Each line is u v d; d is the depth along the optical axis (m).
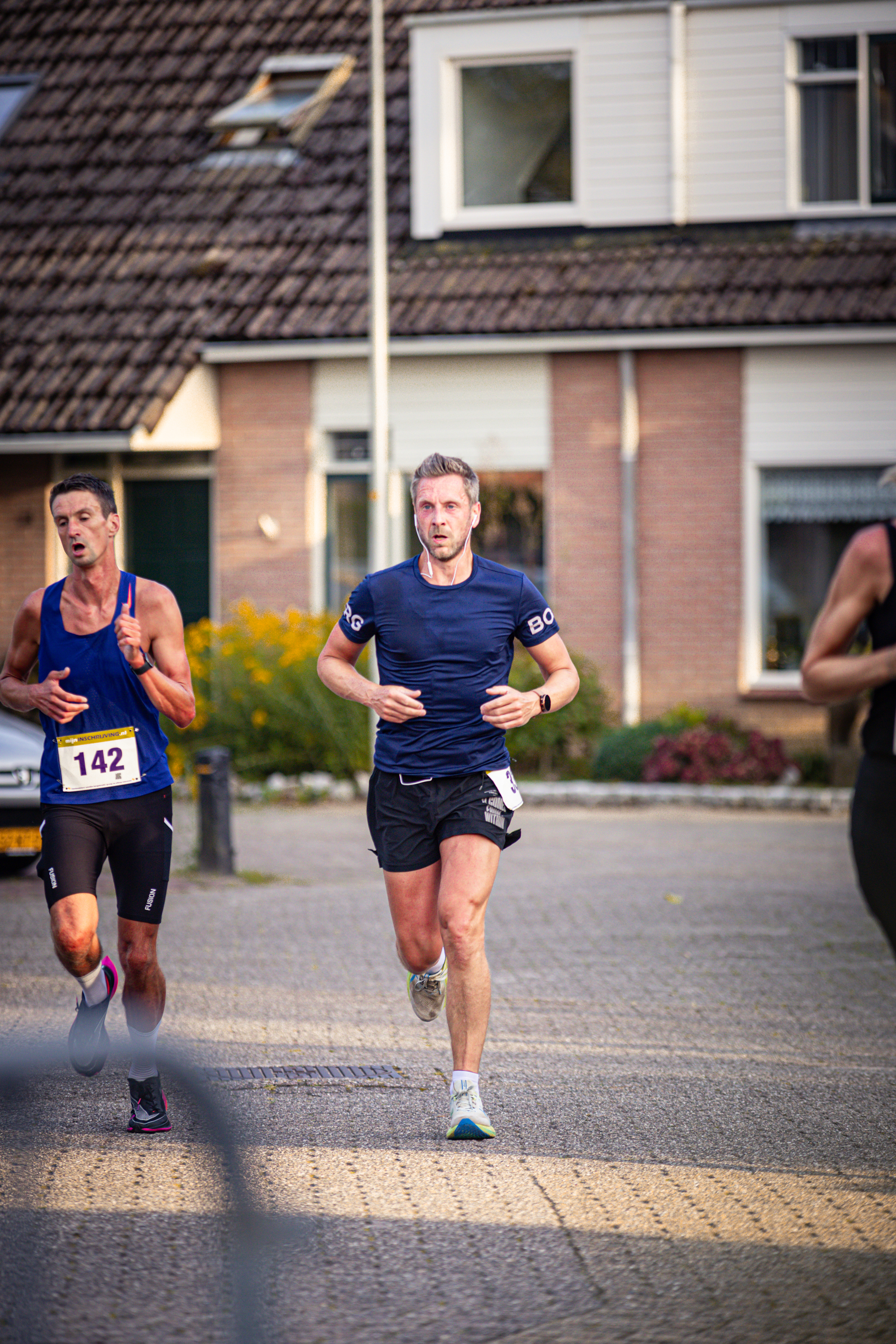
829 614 13.24
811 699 13.33
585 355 47.72
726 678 47.12
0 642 52.19
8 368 49.28
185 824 38.28
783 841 35.97
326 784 43.69
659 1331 10.70
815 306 45.31
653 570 47.53
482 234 51.00
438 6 56.47
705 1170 14.15
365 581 15.59
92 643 15.09
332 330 47.97
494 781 15.30
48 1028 18.95
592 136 50.03
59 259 52.97
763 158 49.12
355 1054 18.22
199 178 54.72
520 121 51.19
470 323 47.12
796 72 49.03
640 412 47.53
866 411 46.12
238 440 50.50
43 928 25.70
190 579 51.72
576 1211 13.05
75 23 61.19
